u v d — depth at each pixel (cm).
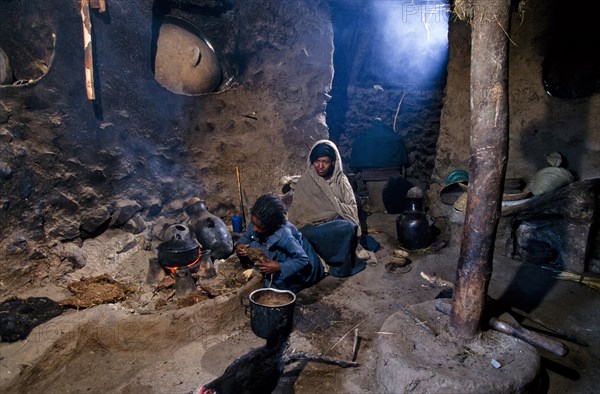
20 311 269
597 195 374
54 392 236
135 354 271
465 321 242
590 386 244
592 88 408
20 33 342
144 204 381
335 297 349
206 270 336
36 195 310
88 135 337
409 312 275
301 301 342
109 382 246
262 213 326
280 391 241
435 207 494
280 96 474
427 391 214
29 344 244
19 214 301
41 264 312
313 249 375
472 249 234
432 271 393
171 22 410
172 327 280
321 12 486
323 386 246
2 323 254
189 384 245
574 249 383
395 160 588
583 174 412
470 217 232
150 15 369
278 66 468
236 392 201
